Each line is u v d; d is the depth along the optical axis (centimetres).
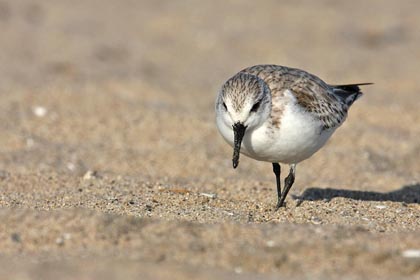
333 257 810
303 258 808
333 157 1469
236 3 2652
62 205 1016
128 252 812
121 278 744
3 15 2420
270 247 826
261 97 964
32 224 877
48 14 2472
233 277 758
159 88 1845
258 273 775
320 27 2411
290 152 1014
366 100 1795
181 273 761
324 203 1102
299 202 1110
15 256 801
